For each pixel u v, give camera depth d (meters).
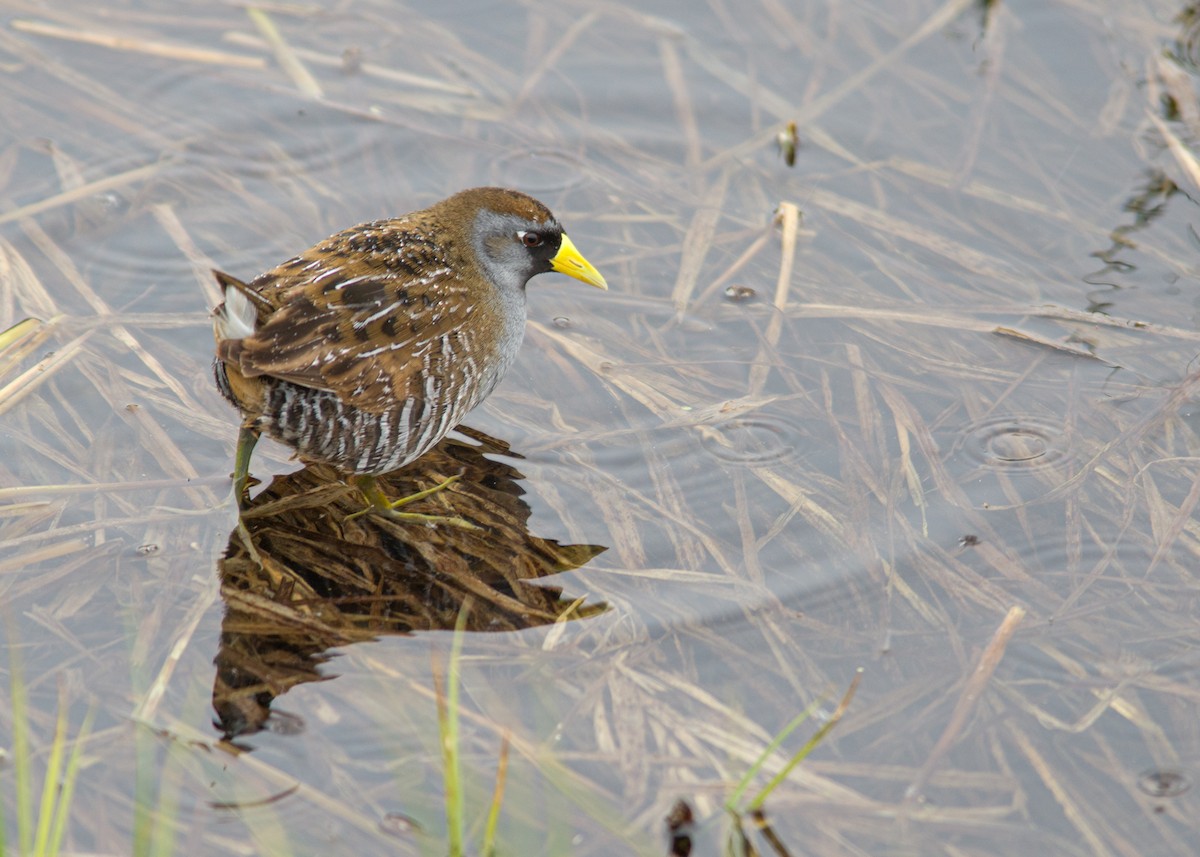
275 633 8.70
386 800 7.61
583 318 11.91
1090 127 13.80
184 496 9.78
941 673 8.58
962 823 7.61
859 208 13.08
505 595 9.12
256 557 9.29
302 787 7.65
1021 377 11.18
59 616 8.72
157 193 12.84
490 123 13.96
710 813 7.64
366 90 14.23
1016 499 9.98
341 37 14.99
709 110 14.23
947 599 9.15
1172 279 12.09
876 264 12.48
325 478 10.13
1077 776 7.91
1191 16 15.02
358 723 8.08
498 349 10.18
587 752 8.00
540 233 10.44
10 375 10.73
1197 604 9.12
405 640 8.71
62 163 12.97
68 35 14.45
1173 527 9.73
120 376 10.82
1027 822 7.63
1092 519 9.83
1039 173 13.31
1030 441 10.53
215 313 8.73
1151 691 8.48
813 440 10.59
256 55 14.60
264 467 10.17
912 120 14.04
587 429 10.73
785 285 12.09
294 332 8.72
